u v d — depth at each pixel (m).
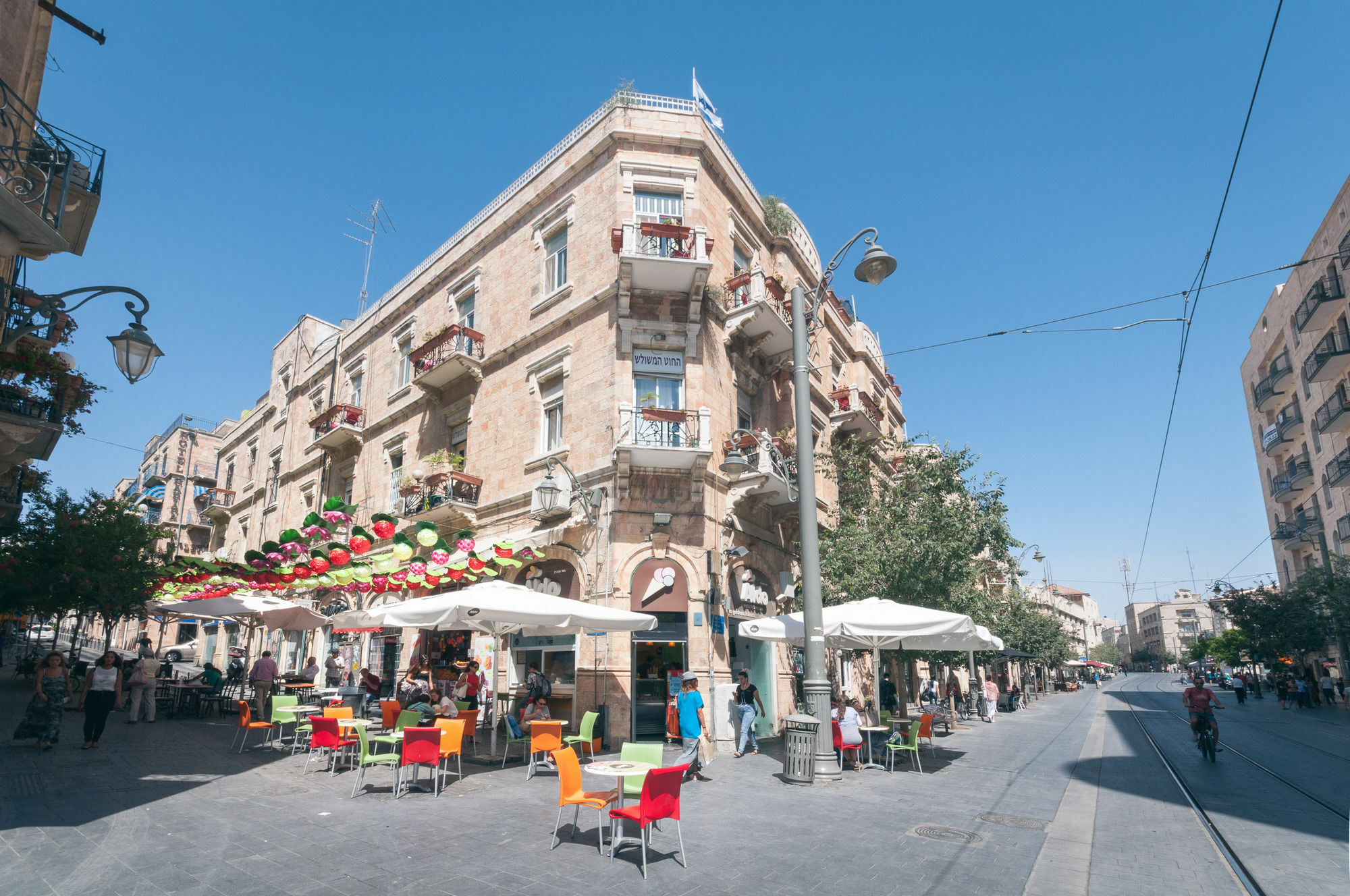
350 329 26.83
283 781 9.54
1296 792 10.43
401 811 8.02
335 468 25.83
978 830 7.82
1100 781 11.23
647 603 14.88
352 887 5.48
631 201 16.94
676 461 15.24
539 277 18.72
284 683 19.11
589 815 8.06
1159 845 7.36
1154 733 19.56
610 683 14.45
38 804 7.64
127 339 6.95
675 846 6.93
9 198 6.18
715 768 11.88
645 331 16.28
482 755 12.45
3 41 8.21
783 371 20.59
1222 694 50.00
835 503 22.42
